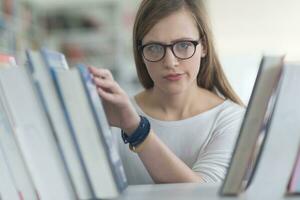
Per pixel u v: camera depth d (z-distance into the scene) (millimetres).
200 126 971
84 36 3736
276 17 3668
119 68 3617
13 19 2863
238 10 3699
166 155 653
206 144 942
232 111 990
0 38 2596
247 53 3297
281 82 486
